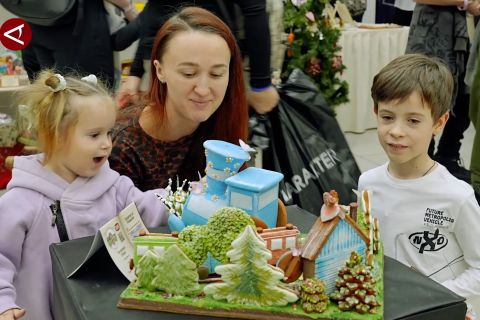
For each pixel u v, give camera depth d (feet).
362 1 13.20
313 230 2.08
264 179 2.35
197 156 4.01
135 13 6.53
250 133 4.90
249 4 4.56
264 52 4.74
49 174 3.18
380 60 12.05
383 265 2.39
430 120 3.27
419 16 7.97
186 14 3.53
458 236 3.30
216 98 3.46
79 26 5.93
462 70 7.98
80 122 3.09
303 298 1.96
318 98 5.31
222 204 2.43
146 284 2.09
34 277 3.06
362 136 12.01
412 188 3.41
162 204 3.25
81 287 2.22
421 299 2.11
